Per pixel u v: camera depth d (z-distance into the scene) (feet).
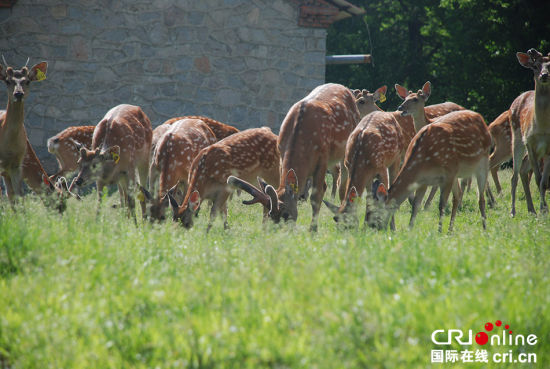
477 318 27.12
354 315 26.55
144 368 25.07
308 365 23.71
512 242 44.68
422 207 82.17
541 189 75.66
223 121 140.87
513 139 82.17
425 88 94.58
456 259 35.73
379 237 44.27
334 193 96.63
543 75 70.23
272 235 44.86
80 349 26.30
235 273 33.37
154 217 60.49
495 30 198.59
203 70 139.74
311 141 63.00
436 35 238.07
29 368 25.88
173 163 70.95
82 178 68.64
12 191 73.36
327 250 39.55
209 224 60.08
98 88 135.85
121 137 74.49
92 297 31.50
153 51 137.69
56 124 134.41
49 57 133.69
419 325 26.71
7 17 131.95
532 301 28.91
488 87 205.26
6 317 29.07
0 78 68.54
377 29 248.93
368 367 23.94
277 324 27.20
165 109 138.62
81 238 41.93
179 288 32.42
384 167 65.26
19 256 37.86
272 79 142.51
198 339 25.86
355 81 244.22
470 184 98.63
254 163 68.64
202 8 138.92
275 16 142.00
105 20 135.64
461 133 62.08
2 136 68.74
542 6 196.24
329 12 142.31
